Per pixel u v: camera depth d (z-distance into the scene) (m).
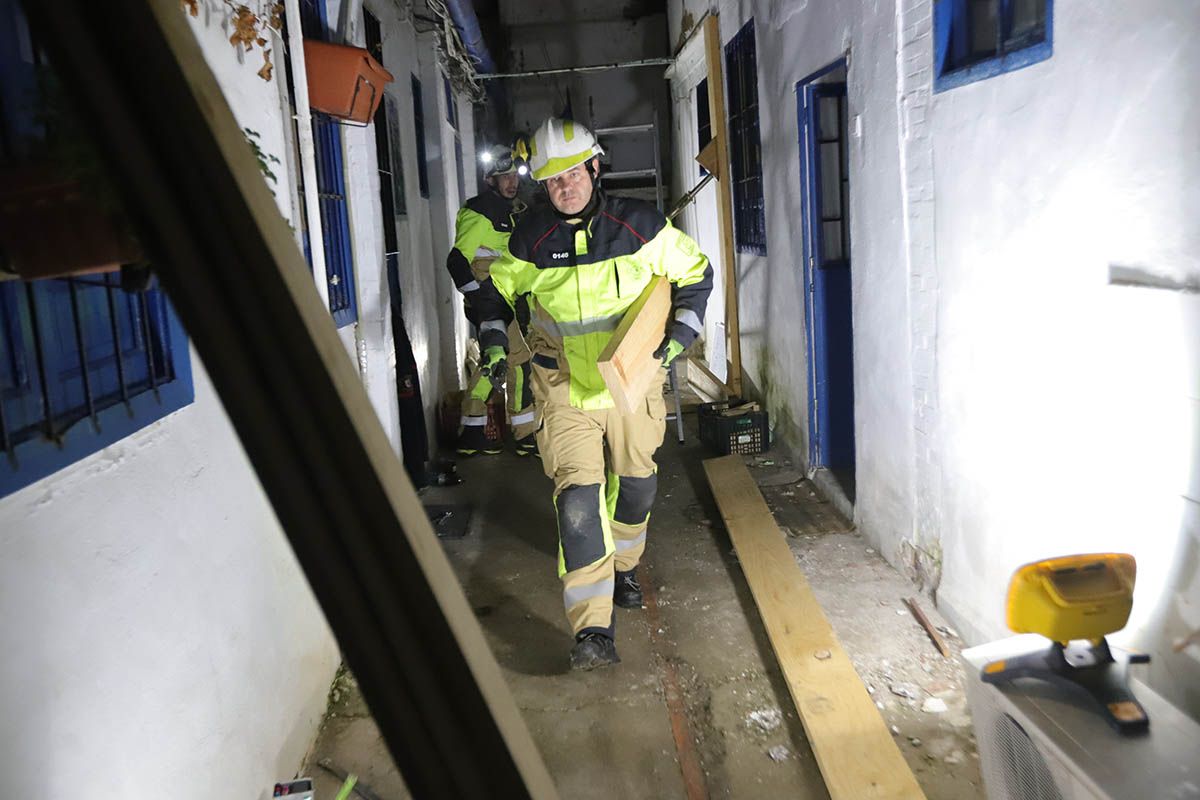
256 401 0.68
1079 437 2.38
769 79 5.56
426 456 5.60
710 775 2.73
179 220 0.66
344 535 0.71
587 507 3.27
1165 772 1.69
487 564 4.41
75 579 1.59
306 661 2.91
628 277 3.24
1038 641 2.12
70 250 1.15
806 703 2.87
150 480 1.92
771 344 6.09
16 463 1.43
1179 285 1.97
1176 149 1.95
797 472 5.46
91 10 0.63
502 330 3.57
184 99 0.65
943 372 3.22
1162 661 2.08
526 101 12.05
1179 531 2.01
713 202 8.33
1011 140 2.63
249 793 2.31
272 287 0.67
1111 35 2.14
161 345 2.09
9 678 1.38
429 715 0.74
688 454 6.11
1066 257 2.39
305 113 3.46
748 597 3.91
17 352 1.54
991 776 2.09
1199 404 1.92
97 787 1.60
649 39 11.88
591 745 2.91
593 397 3.29
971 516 3.09
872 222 3.80
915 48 3.25
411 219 6.33
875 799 2.42
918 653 3.21
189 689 2.01
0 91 1.48
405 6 6.62
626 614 3.81
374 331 4.50
